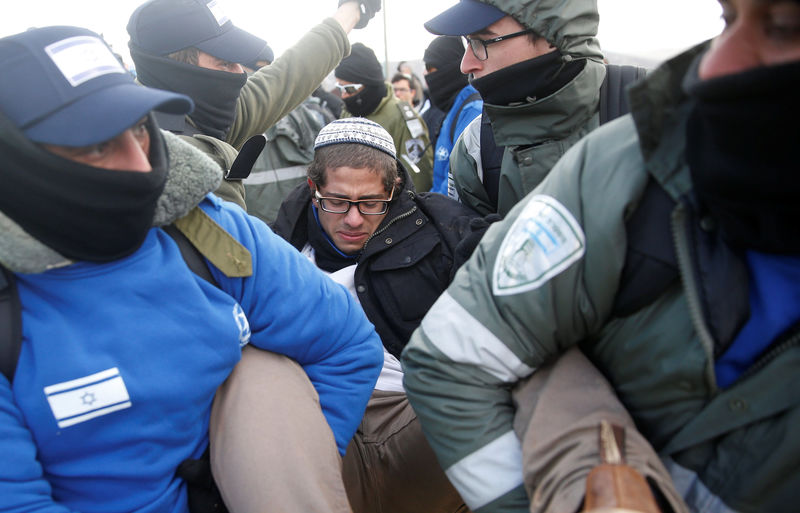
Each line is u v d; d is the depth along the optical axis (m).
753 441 0.78
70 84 0.84
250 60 1.90
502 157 1.77
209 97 1.87
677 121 0.80
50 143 0.82
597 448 0.82
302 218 1.89
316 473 1.04
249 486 1.00
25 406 0.89
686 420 0.85
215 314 1.04
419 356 1.03
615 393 0.93
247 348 1.18
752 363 0.80
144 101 0.85
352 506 1.62
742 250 0.78
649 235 0.82
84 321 0.93
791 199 0.68
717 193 0.73
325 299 1.24
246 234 1.16
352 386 1.27
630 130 0.89
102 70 0.88
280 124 3.35
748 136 0.66
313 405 1.14
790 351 0.76
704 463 0.83
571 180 0.90
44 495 0.90
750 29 0.65
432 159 4.32
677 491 0.83
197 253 1.08
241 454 1.02
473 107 2.90
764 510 0.78
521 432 0.94
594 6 1.58
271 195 3.36
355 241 1.78
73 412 0.91
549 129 1.62
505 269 0.94
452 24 1.61
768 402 0.77
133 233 0.94
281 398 1.09
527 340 0.93
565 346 0.95
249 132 2.11
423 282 1.77
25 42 0.86
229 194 1.67
